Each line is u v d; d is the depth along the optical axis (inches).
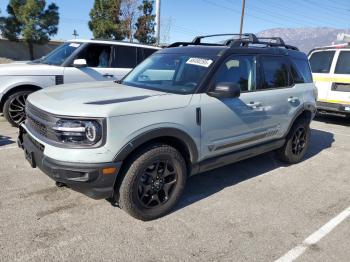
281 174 201.3
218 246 124.3
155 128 129.1
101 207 145.8
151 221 138.2
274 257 120.2
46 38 1337.4
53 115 120.9
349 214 154.6
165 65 170.1
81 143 118.5
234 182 184.4
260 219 145.4
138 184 130.7
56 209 142.0
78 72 272.2
